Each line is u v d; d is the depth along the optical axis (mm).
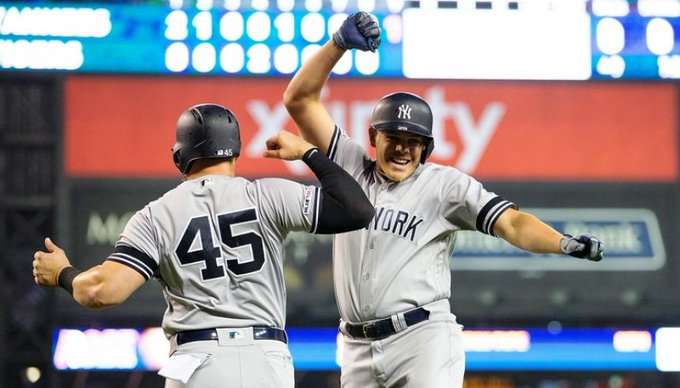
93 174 42062
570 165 42625
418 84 42125
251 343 17312
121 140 42125
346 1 41688
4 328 41906
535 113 42469
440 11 42000
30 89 42281
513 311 42656
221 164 17891
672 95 42656
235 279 17375
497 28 42094
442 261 20297
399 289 19938
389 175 20156
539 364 43594
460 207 19906
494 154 42406
